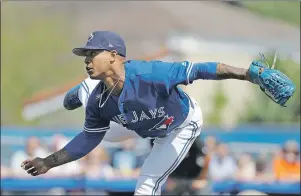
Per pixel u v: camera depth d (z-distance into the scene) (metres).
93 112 17.52
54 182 31.62
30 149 32.97
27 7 84.38
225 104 63.47
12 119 75.00
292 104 60.53
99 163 32.44
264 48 62.22
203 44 61.41
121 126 19.25
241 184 31.94
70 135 39.72
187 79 16.05
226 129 42.28
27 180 31.62
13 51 80.75
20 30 82.69
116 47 16.41
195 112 17.97
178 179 28.69
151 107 16.69
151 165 17.84
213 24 69.19
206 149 33.12
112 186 31.78
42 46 82.56
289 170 33.31
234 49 62.31
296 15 76.62
